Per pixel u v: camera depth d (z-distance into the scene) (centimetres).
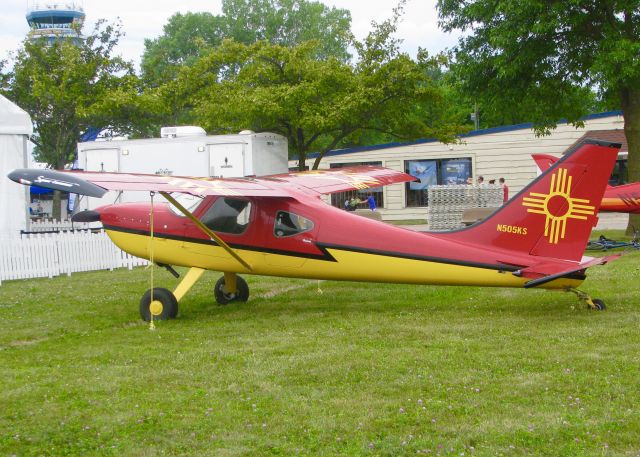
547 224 952
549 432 541
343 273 1040
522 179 3281
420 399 630
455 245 983
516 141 3269
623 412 579
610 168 926
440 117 4916
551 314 988
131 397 658
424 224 3081
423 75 2391
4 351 877
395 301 1159
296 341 877
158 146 2028
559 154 3222
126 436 563
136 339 930
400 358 768
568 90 2094
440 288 1262
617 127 3158
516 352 777
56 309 1191
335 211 1051
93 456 529
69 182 867
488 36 2042
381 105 2445
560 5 1827
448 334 887
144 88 3198
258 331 955
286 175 1247
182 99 3030
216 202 1092
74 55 2994
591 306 998
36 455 534
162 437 559
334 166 3531
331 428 567
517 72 2000
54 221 2389
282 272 1074
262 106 2347
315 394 653
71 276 1641
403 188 3453
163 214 1115
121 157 2067
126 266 1797
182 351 842
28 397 664
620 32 1877
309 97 2373
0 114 1828
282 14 7200
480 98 2142
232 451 530
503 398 627
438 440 536
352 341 866
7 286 1482
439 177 3403
